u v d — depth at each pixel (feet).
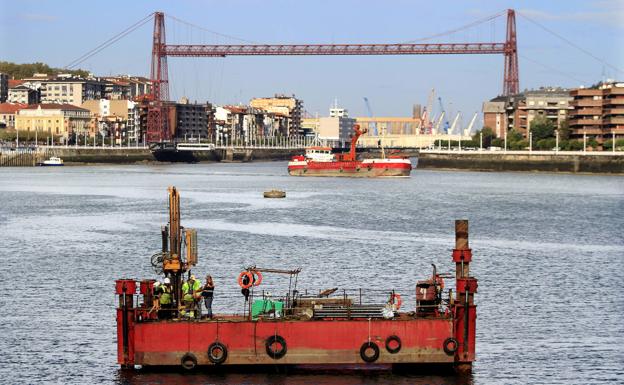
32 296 386.52
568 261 492.95
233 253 519.19
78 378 270.05
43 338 313.73
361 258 500.74
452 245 563.89
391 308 269.44
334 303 280.51
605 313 354.95
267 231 639.76
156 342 264.72
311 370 271.49
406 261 490.49
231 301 366.43
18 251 529.86
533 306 367.04
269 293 385.09
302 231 641.40
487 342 310.45
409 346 264.11
